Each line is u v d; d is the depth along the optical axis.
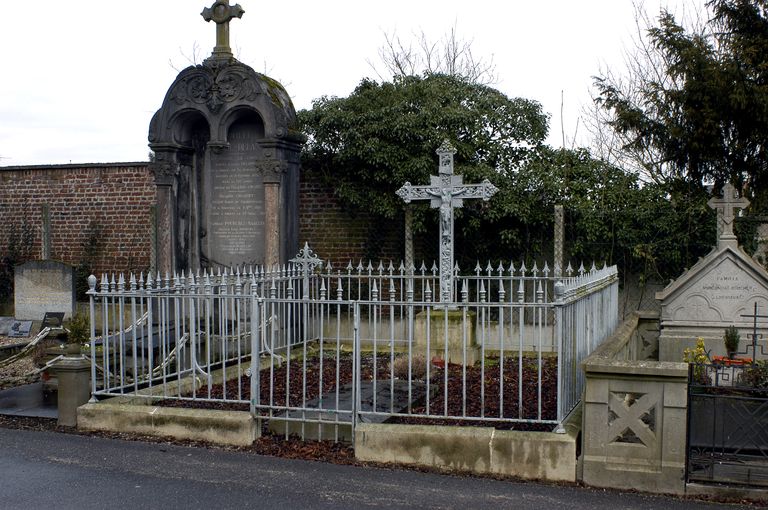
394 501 6.13
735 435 6.34
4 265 19.78
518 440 6.71
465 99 15.62
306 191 16.45
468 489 6.42
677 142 13.95
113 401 8.42
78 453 7.36
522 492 6.36
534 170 14.69
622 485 6.46
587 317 8.48
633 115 14.18
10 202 19.78
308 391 9.09
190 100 13.01
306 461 7.14
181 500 6.14
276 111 12.59
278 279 11.46
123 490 6.37
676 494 6.32
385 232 15.93
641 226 14.17
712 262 11.48
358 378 7.30
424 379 9.84
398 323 13.52
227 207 13.39
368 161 14.69
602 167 14.92
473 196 11.55
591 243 14.36
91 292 8.36
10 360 12.41
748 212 13.65
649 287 14.30
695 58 13.25
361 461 7.12
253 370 7.70
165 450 7.47
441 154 11.66
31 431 8.12
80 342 11.63
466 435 6.86
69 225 19.27
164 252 13.17
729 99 12.87
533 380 9.88
